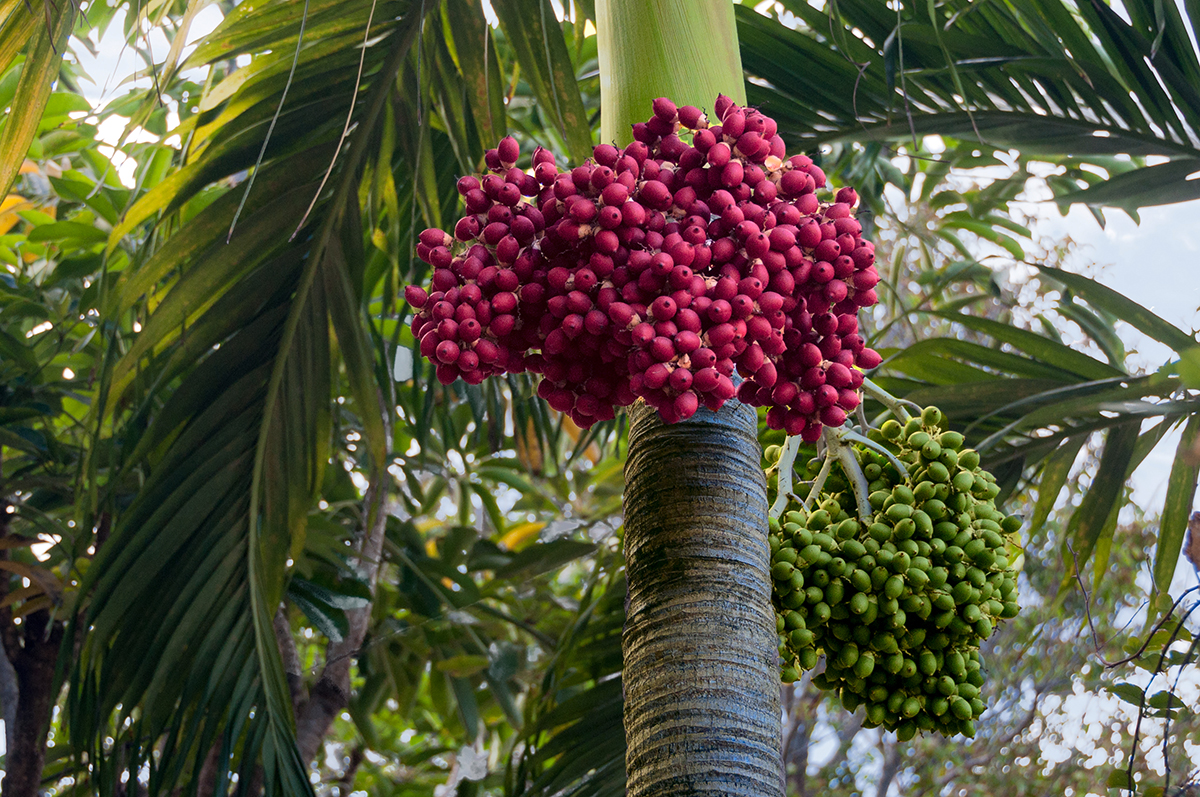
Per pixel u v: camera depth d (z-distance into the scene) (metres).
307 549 3.74
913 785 8.52
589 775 3.08
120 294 2.97
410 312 2.94
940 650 1.82
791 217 1.44
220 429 2.81
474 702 4.66
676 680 1.28
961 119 3.09
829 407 1.50
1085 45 2.90
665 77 1.62
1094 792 6.95
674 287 1.36
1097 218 3.72
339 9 2.71
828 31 2.98
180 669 2.72
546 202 1.44
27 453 4.04
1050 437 3.08
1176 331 2.69
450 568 4.55
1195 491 2.87
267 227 2.79
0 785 3.62
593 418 1.58
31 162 4.25
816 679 1.87
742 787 1.21
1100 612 6.32
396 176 3.23
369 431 2.89
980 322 3.00
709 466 1.43
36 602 3.75
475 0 2.66
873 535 1.78
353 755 4.62
